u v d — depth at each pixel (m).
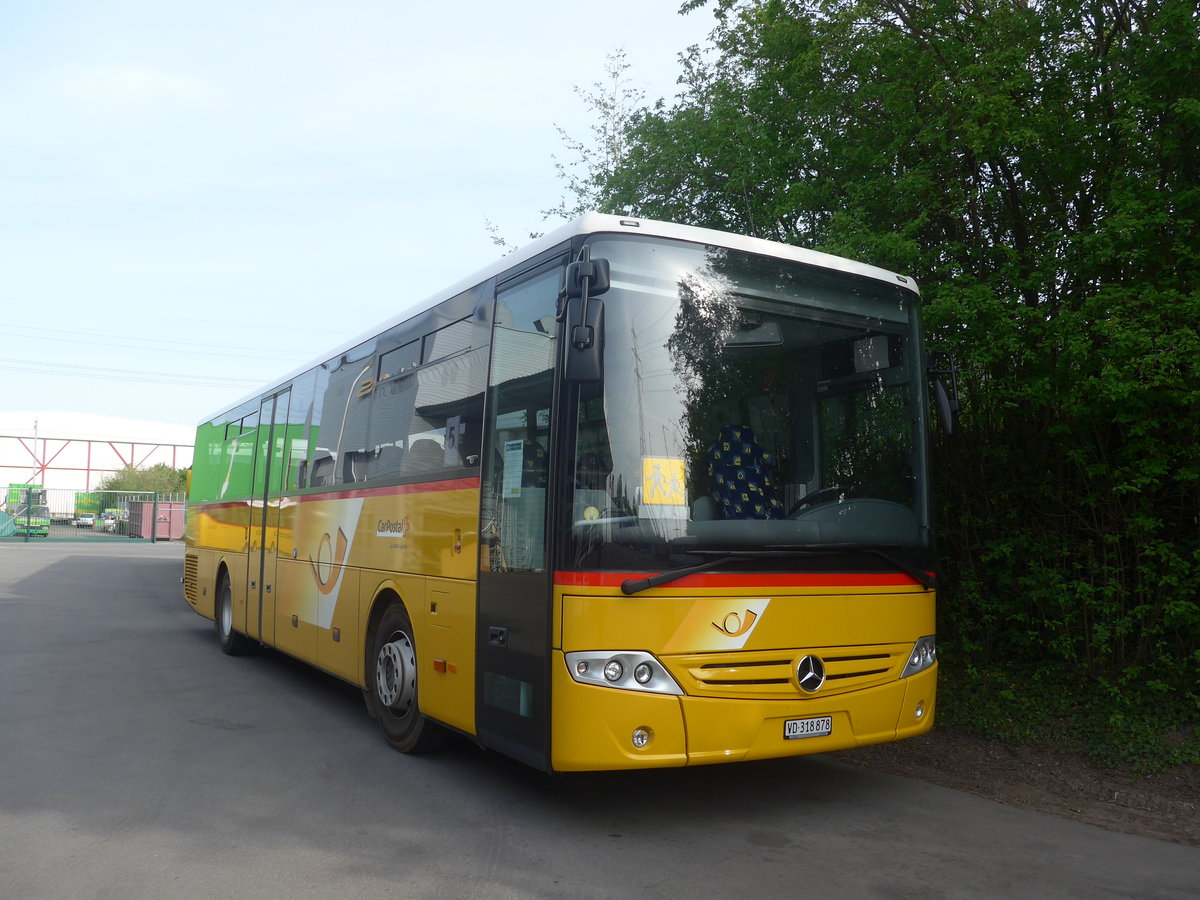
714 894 4.33
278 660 11.52
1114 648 7.75
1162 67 7.32
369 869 4.61
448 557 6.25
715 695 4.96
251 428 11.58
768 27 9.63
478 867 4.65
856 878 4.57
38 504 44.25
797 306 5.72
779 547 5.23
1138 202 7.14
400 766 6.55
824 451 5.62
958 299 7.57
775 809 5.72
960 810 5.79
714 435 5.27
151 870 4.57
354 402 8.41
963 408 8.26
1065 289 7.89
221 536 12.40
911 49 8.23
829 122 9.47
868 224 8.48
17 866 4.61
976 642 8.68
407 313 7.59
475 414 6.13
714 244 5.54
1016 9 8.62
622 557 4.88
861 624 5.48
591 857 4.80
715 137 10.80
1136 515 7.35
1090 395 7.04
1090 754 6.64
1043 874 4.69
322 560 8.67
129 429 76.88
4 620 14.53
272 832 5.14
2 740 7.08
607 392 5.07
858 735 5.40
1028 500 8.31
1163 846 5.18
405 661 6.86
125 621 15.03
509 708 5.36
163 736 7.32
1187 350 6.46
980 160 8.20
